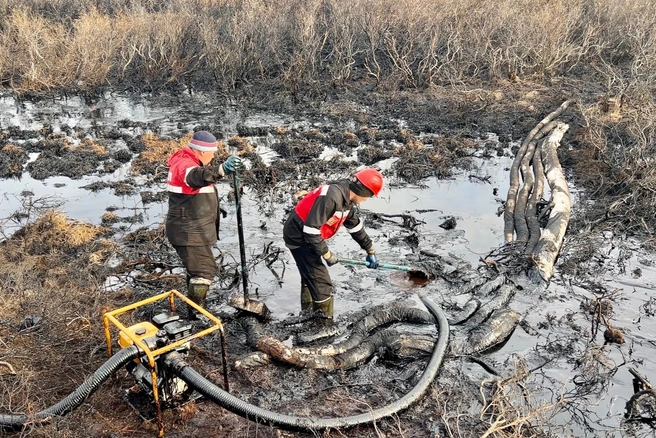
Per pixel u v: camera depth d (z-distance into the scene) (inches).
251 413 155.3
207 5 639.8
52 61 521.0
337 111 456.4
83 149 382.0
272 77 531.5
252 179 337.7
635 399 170.2
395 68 511.2
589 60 519.2
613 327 209.9
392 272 248.4
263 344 188.5
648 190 298.5
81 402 155.9
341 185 198.4
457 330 207.3
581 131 380.8
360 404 173.8
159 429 157.5
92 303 217.3
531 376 186.4
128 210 306.8
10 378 175.3
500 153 376.8
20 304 211.3
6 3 644.1
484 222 293.7
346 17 547.5
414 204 314.2
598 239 272.8
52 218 277.6
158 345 157.6
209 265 209.8
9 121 447.5
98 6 672.4
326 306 214.4
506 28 517.3
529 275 241.9
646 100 390.3
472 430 161.5
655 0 551.8
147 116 459.2
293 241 207.2
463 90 467.5
